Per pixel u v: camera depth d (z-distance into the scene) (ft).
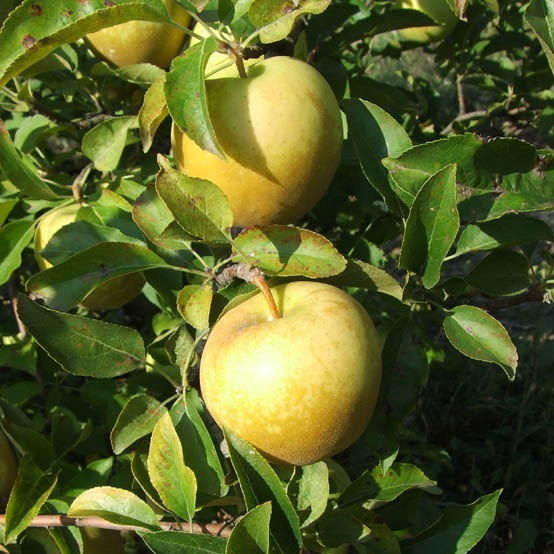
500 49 3.00
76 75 2.50
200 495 1.80
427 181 1.67
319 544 1.75
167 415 1.68
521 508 3.65
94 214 2.09
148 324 3.04
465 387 4.19
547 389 4.02
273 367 1.49
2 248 2.14
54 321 1.79
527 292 1.98
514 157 1.74
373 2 3.04
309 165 1.67
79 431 2.38
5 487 1.99
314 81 1.68
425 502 2.76
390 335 1.83
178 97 1.59
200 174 1.69
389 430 1.79
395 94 2.61
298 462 1.60
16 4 2.14
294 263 1.65
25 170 2.13
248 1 1.79
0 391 2.42
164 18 1.61
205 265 1.82
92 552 2.04
